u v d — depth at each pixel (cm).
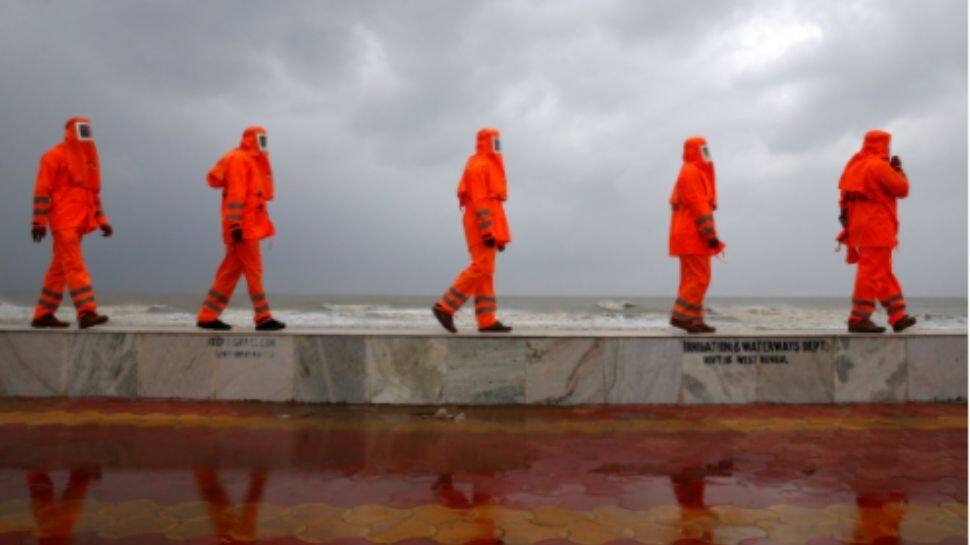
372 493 403
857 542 334
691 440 534
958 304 5931
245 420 594
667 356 670
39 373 690
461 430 563
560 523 356
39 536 335
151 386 682
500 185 719
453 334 675
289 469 450
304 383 670
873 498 399
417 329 762
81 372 689
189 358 681
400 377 666
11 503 383
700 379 670
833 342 682
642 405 664
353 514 368
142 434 543
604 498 396
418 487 414
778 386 676
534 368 665
